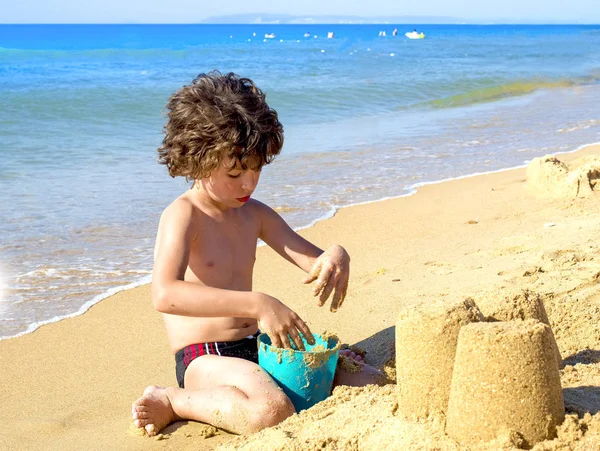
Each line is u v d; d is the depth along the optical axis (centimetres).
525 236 537
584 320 356
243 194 300
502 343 195
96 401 323
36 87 1620
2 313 429
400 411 229
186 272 310
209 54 3547
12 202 678
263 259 530
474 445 199
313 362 282
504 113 1510
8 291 464
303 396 286
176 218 303
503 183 784
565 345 334
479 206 679
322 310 418
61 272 501
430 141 1105
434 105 1653
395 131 1216
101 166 857
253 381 279
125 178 793
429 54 4059
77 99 1402
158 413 289
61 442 283
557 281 411
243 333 313
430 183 790
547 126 1294
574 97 1889
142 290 472
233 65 2689
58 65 2427
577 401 226
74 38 6419
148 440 281
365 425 229
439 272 471
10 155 906
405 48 4916
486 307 265
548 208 650
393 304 419
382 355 356
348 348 359
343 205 689
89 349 383
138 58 2978
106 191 730
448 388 216
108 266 514
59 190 730
